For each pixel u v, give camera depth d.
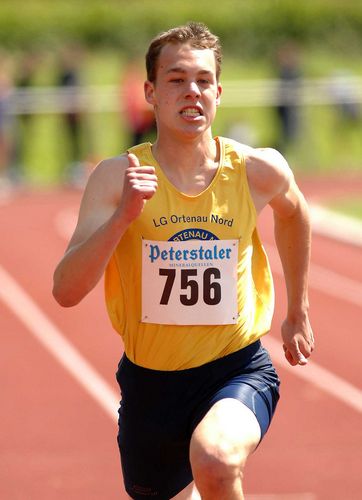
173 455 10.56
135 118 48.25
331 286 28.25
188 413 10.22
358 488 14.48
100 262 9.48
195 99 10.05
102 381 19.69
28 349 22.09
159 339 10.18
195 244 10.09
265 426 9.93
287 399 18.42
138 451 10.59
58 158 51.97
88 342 22.56
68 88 49.91
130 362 10.49
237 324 10.26
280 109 52.78
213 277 10.12
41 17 81.06
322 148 55.19
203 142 10.22
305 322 11.16
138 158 10.22
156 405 10.28
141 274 10.13
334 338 22.62
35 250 33.38
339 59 83.00
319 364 20.56
